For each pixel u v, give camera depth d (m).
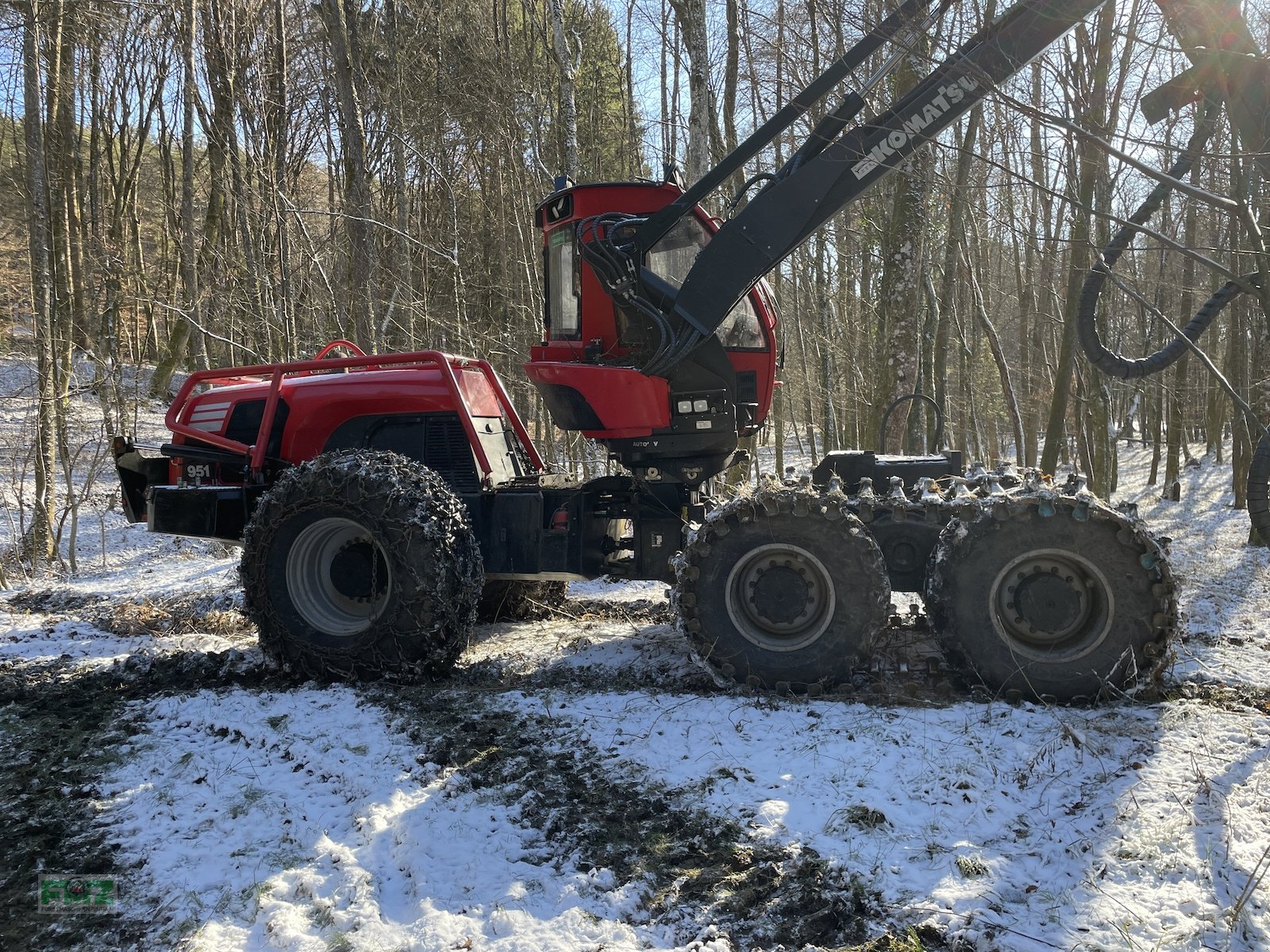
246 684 4.45
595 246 4.65
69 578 8.24
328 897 2.46
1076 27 3.76
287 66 17.08
